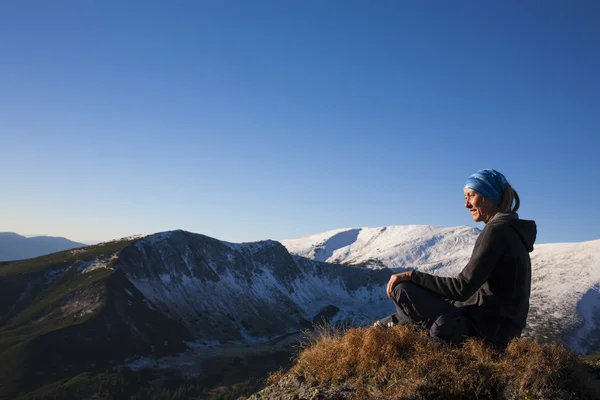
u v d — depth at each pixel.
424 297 5.15
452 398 4.54
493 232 4.85
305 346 5.80
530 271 5.09
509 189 5.28
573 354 4.79
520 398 4.35
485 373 4.62
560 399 4.24
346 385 5.02
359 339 5.33
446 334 5.02
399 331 5.16
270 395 5.51
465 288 4.81
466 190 5.41
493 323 4.96
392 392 4.67
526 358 4.59
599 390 4.49
